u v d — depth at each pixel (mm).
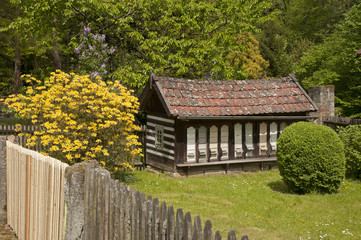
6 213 8031
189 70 21031
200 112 12742
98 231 4867
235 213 8609
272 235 7168
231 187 11430
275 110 13852
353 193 10750
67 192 5234
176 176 12883
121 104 11328
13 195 7578
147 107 14531
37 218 6320
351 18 27203
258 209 8992
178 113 12305
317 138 10477
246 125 13992
